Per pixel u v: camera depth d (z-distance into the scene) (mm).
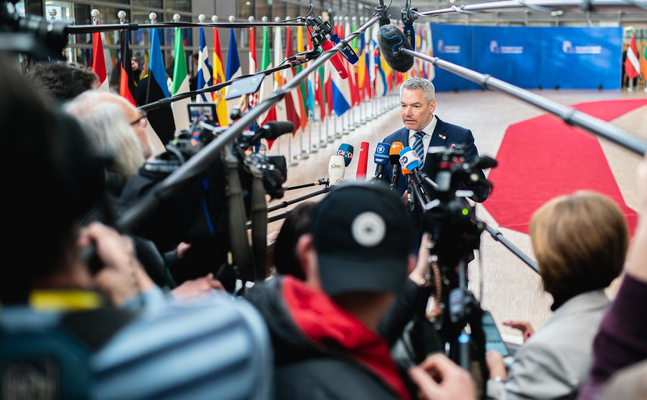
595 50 23984
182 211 1531
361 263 950
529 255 5188
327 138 10680
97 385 632
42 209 636
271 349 960
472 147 3086
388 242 958
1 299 656
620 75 23938
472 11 2252
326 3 17047
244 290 1626
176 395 666
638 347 855
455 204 1314
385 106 15516
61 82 2049
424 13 2963
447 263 1347
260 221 1520
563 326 1400
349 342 932
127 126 1538
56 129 669
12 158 611
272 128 1659
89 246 948
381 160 2768
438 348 1251
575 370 1336
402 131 3221
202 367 677
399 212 983
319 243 976
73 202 668
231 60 6980
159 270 1612
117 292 936
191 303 742
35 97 644
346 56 2549
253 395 706
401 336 1373
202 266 1643
